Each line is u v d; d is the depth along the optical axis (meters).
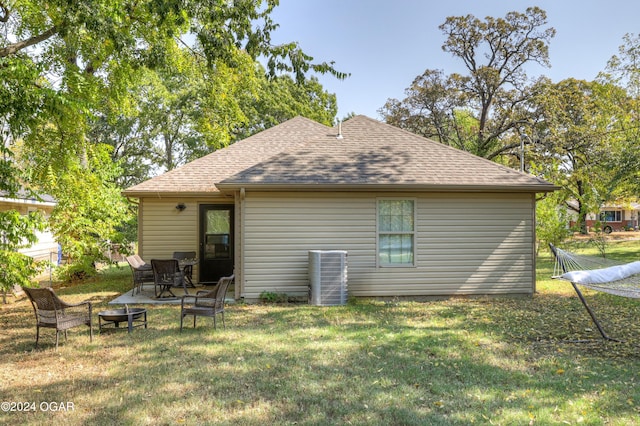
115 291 11.87
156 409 4.04
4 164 7.77
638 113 23.53
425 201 10.33
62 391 4.49
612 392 4.52
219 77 13.35
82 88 9.66
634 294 6.29
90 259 13.24
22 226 8.02
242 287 9.84
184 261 11.17
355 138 11.66
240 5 7.96
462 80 29.62
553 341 6.61
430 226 10.33
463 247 10.41
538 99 26.78
